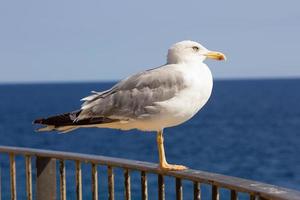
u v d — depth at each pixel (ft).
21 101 399.44
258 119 214.48
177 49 18.83
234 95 457.68
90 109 18.83
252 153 120.06
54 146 131.75
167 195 65.26
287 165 104.22
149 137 143.95
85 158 17.33
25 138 148.97
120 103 18.94
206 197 63.67
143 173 16.35
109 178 17.02
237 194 13.80
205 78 18.49
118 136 147.43
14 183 19.42
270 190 12.89
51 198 19.11
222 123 197.36
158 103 18.22
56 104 343.46
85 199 58.08
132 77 19.45
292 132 164.35
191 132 163.84
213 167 102.99
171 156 115.14
